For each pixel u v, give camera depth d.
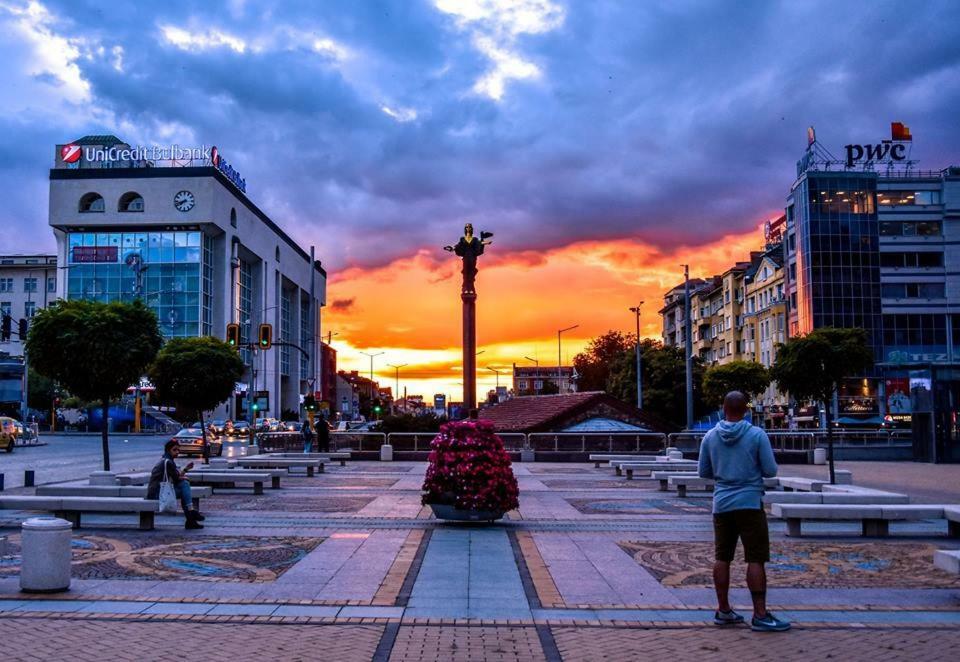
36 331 19.61
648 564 10.59
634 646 6.85
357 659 6.45
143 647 6.71
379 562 10.57
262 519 15.04
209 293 90.00
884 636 7.18
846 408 74.94
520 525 14.32
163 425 83.69
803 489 18.05
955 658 6.55
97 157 92.31
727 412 7.69
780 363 21.42
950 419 36.22
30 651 6.57
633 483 23.78
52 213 86.62
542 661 6.44
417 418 41.25
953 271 77.50
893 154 80.19
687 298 47.22
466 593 8.81
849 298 76.38
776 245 90.50
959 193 78.44
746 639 7.08
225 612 7.89
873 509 13.13
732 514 7.50
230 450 48.78
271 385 109.75
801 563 10.87
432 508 14.40
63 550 8.81
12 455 42.12
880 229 77.69
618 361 76.06
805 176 77.56
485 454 14.13
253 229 101.50
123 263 87.19
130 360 19.72
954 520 12.93
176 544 12.05
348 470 29.44
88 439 65.00
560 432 36.56
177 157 92.62
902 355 76.12
